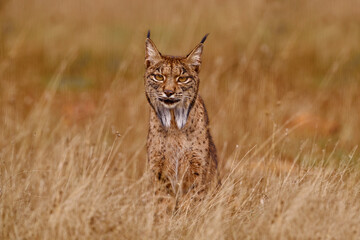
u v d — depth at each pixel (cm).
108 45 2852
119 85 1978
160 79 1105
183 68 1109
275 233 884
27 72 2459
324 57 2623
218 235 904
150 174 1130
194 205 1098
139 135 1652
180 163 1127
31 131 1565
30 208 979
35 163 1216
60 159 1225
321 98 2198
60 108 1998
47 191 1066
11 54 2361
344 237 887
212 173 1184
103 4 3569
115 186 1148
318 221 912
